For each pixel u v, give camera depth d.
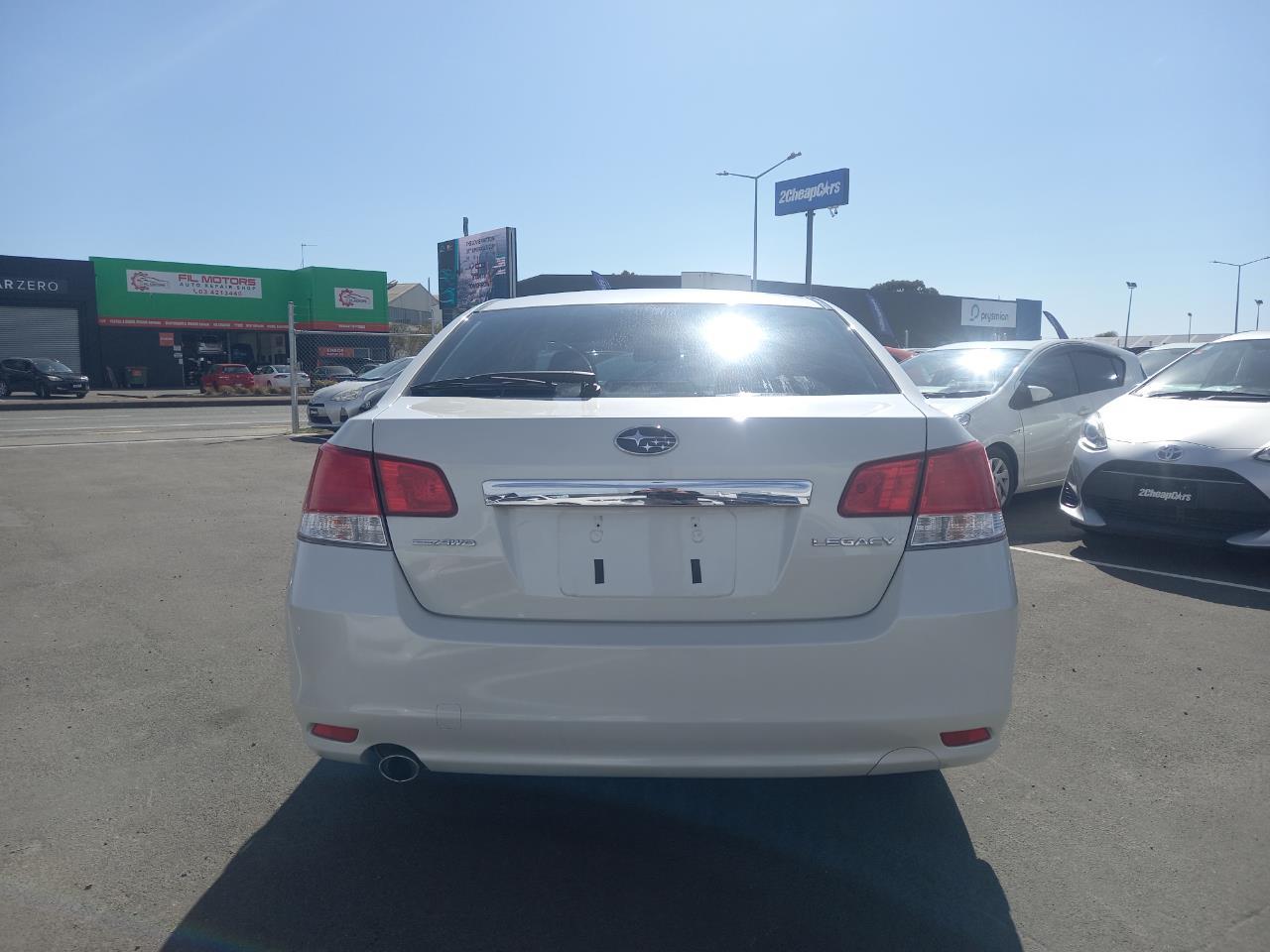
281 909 2.49
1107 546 6.59
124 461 12.17
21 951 2.30
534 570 2.36
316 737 2.42
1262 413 5.83
